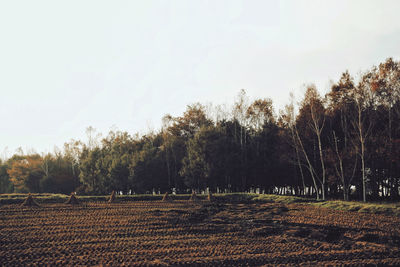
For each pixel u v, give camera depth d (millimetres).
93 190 60750
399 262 16375
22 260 16219
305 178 51906
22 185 72062
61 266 15523
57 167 75312
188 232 22469
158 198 41531
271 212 29656
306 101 45094
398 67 40094
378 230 22266
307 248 18688
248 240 20422
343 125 47594
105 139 73750
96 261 16250
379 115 43781
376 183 43812
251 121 57531
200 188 54938
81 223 25062
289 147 50062
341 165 40344
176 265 15922
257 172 51500
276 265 16000
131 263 15977
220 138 51438
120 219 26656
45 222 25312
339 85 44062
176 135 63406
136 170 54594
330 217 26828
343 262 16359
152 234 21844
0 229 22828
